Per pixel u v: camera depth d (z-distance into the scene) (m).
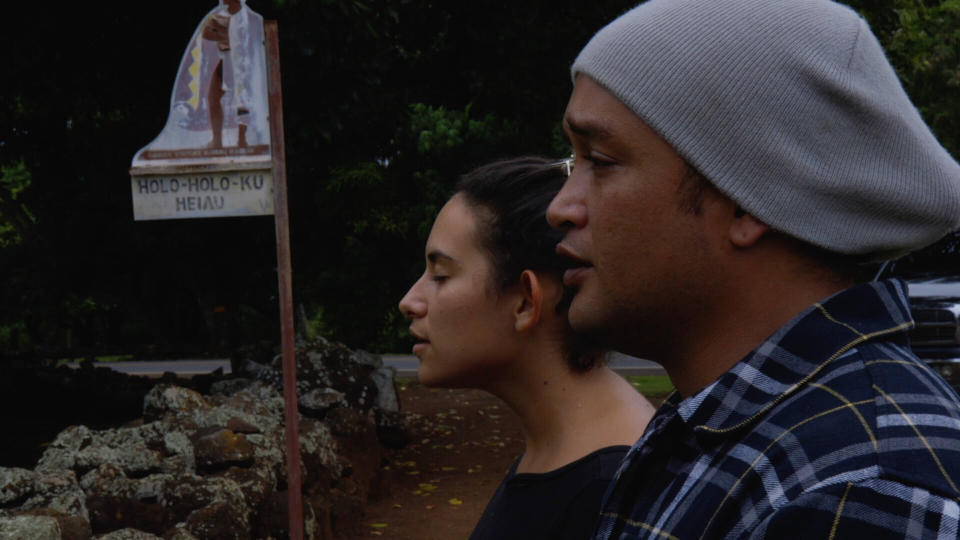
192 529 3.45
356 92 6.39
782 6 0.68
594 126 0.71
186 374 17.16
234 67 3.31
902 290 0.69
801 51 0.65
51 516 2.98
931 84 16.50
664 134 0.67
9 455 6.46
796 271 0.69
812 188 0.65
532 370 1.22
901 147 0.65
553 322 1.20
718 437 0.67
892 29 8.64
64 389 9.30
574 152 0.79
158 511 3.45
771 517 0.57
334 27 5.94
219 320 22.89
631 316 0.72
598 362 1.21
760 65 0.65
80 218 17.55
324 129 6.37
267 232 15.19
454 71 8.05
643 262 0.70
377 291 21.28
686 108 0.66
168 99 7.99
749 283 0.69
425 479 6.31
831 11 0.69
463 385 1.27
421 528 5.20
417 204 18.92
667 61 0.67
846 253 0.67
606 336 0.75
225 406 4.51
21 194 19.36
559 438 1.21
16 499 3.08
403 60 7.99
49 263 19.92
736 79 0.65
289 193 10.39
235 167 3.29
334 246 14.97
